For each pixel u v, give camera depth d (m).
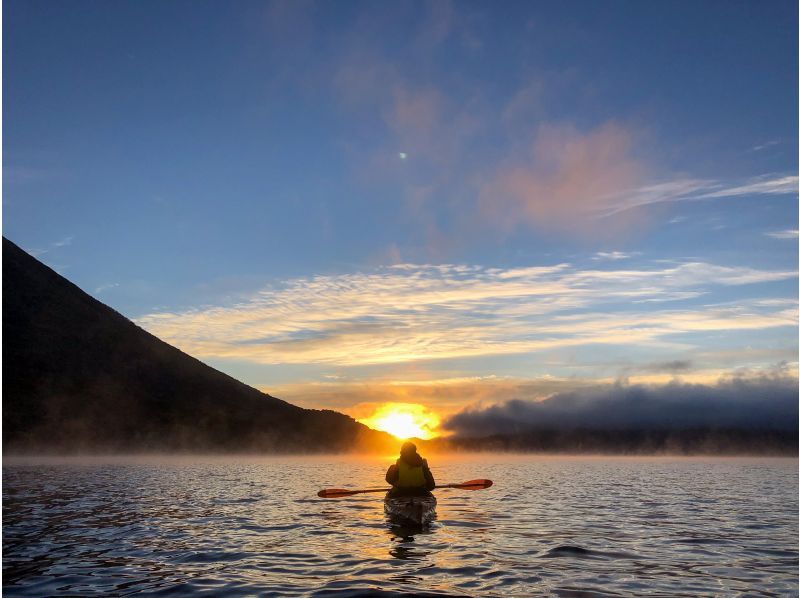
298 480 30.86
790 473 43.72
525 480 33.19
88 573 9.16
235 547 11.22
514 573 9.12
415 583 8.52
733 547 11.44
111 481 28.58
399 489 16.97
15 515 15.53
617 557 10.39
